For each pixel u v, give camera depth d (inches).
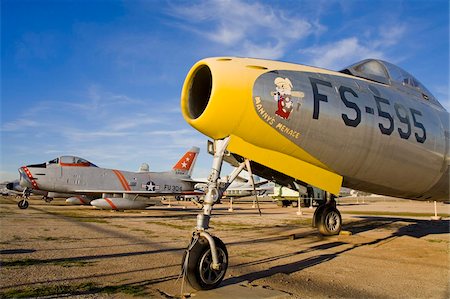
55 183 1097.4
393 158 292.7
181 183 1406.3
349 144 265.3
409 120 305.6
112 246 373.1
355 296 194.9
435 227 612.4
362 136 270.2
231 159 282.2
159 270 255.1
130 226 613.0
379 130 279.6
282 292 198.7
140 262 285.3
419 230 561.3
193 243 201.6
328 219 449.1
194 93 239.6
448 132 344.5
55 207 1344.7
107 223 670.5
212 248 197.9
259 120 227.5
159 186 1326.3
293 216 933.2
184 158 1459.2
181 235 479.2
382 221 746.8
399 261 300.0
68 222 675.4
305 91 248.4
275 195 1675.7
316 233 501.4
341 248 371.2
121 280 225.5
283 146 245.3
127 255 319.0
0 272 245.3
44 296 188.2
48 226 587.2
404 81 352.5
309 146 250.7
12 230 514.9
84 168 1163.3
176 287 209.3
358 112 269.7
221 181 231.9
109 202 978.7
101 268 261.1
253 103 222.8
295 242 414.9
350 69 329.7
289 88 241.0
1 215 841.5
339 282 225.8
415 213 1130.7
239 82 220.4
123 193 1053.2
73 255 316.2
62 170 1118.4
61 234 477.1
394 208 1619.1
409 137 300.7
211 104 214.5
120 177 1228.5
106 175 1199.6
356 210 1390.3
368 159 279.7
